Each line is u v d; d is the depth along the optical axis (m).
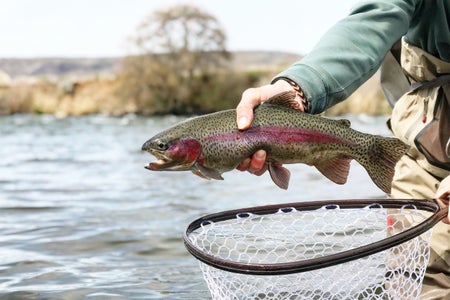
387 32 1.68
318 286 1.75
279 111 1.48
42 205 4.15
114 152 9.03
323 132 1.49
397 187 1.98
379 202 1.73
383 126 14.38
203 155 1.42
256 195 4.56
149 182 5.50
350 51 1.62
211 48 25.42
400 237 1.45
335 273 1.75
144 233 3.19
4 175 6.14
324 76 1.57
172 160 1.41
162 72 25.45
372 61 1.64
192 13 25.12
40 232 3.24
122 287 2.35
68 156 8.41
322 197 4.42
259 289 1.74
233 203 4.18
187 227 1.55
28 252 2.82
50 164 7.30
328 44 1.62
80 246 2.93
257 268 1.38
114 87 25.61
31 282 2.40
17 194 4.74
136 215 3.72
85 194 4.71
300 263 1.38
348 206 1.74
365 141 1.51
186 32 25.30
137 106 25.52
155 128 16.50
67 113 25.06
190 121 1.44
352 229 2.08
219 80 25.61
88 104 25.31
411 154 1.97
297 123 1.48
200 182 5.46
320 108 1.57
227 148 1.44
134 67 25.44
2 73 25.39
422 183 1.94
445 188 1.65
